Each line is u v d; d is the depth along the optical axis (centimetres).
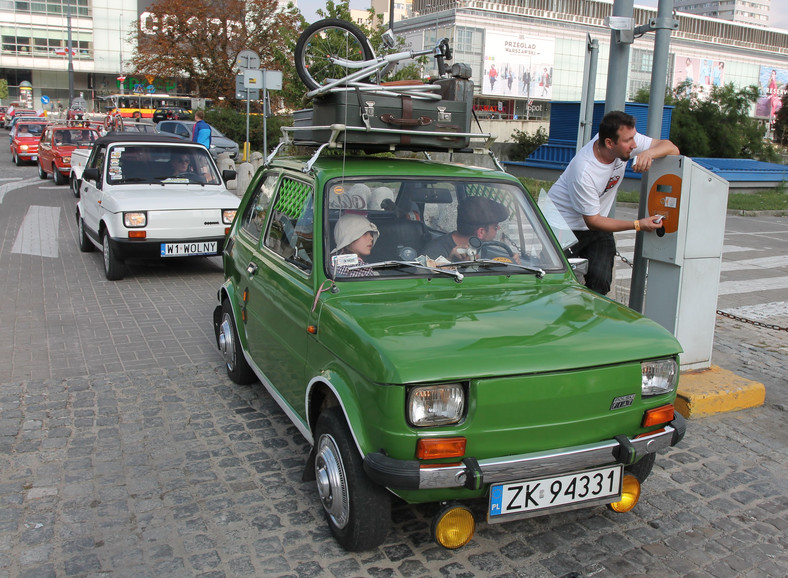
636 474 370
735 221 1759
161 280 896
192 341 642
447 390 278
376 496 304
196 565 314
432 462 279
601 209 521
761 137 3148
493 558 325
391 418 274
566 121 2562
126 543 329
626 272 1008
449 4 8025
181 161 980
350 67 442
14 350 604
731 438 468
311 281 358
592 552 333
